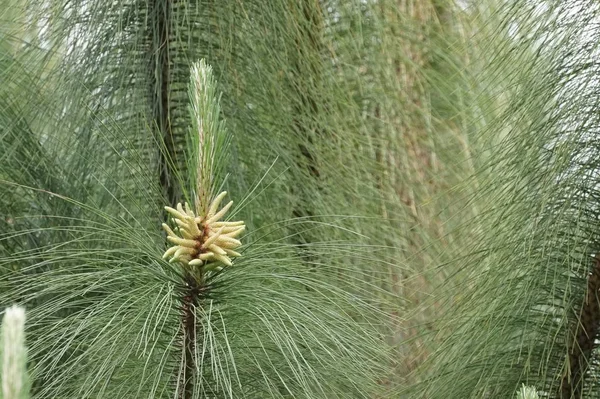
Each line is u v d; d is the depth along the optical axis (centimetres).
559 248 183
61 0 204
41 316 167
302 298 161
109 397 159
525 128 185
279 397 160
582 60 182
